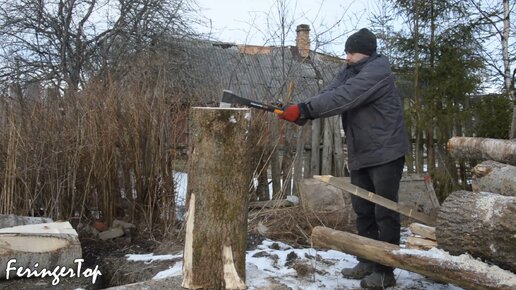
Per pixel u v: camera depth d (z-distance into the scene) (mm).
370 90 3229
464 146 4906
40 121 5004
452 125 7184
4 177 4852
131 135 5117
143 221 5184
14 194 4902
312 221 5426
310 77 8172
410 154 7016
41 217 4699
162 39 12680
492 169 3793
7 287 3705
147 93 5445
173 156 5137
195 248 3057
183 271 3148
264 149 5770
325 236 3227
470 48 7418
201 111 3010
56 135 4984
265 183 6094
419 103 7207
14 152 4820
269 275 3504
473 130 7277
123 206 5246
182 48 12922
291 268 3920
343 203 5785
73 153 5012
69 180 4977
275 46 8438
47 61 12828
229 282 3041
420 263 2828
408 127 7117
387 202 3268
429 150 7191
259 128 5555
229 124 3012
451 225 2855
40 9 12633
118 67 11602
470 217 2783
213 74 11977
